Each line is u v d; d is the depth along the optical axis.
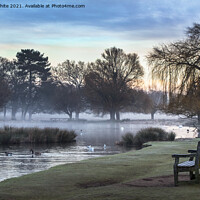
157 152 24.25
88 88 97.06
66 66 115.00
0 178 18.66
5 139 42.81
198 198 9.62
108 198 10.20
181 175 13.73
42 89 120.75
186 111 33.41
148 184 12.06
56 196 11.26
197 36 29.28
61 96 111.75
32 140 44.22
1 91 98.88
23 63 122.50
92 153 32.56
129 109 104.00
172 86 29.75
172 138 43.88
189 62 29.03
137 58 95.00
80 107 114.31
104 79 97.06
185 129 74.81
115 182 13.56
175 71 29.62
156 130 45.12
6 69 121.81
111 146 40.38
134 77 95.50
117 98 96.44
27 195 11.30
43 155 30.59
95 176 14.43
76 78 115.00
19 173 20.44
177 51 29.70
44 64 123.31
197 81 28.55
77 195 11.09
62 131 46.28
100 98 98.31
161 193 10.41
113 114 102.56
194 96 29.17
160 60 30.23
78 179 13.77
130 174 15.23
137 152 24.58
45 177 14.15
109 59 95.44
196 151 12.28
